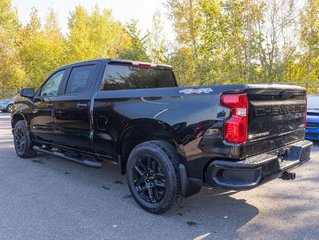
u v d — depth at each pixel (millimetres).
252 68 17656
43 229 3312
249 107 3092
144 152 3729
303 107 4207
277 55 17797
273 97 3451
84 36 30953
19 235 3174
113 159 4328
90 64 4789
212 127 3145
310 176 5293
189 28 22453
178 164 3520
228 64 18875
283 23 18219
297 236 3191
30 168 5773
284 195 4391
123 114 3975
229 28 19344
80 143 4797
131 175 3943
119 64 4801
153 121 3631
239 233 3260
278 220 3578
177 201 3553
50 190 4555
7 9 31328
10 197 4242
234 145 3029
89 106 4492
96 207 3932
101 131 4352
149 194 3756
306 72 18984
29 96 5836
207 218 3627
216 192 4504
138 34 23609
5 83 31156
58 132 5242
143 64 5129
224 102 3076
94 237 3152
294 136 4020
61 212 3760
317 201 4164
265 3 18328
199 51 20766
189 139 3316
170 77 5684
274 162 3299
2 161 6305
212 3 19891
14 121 6754
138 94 3857
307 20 18094
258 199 4238
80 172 5539
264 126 3346
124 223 3480
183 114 3373
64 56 31047
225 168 3088
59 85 5297
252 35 18281
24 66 32281
